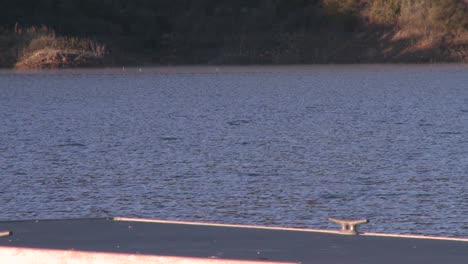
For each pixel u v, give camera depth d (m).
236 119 86.19
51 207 40.41
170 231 23.12
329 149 61.56
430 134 69.56
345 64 192.75
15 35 190.38
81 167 53.34
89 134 73.31
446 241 21.66
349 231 22.67
